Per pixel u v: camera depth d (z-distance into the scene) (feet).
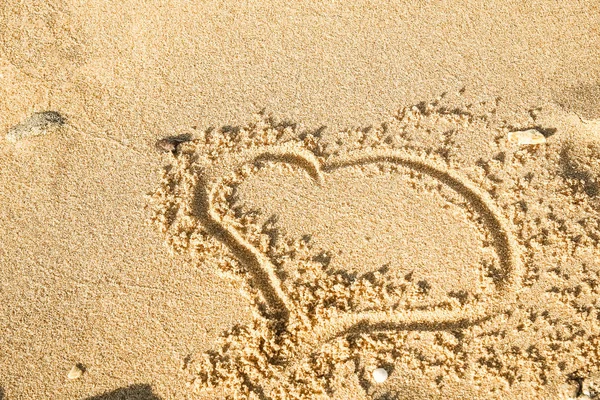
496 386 1.55
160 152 1.76
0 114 1.80
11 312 1.62
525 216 1.70
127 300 1.63
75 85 1.82
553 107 1.80
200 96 1.82
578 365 1.57
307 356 1.57
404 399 1.54
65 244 1.68
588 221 1.69
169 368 1.57
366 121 1.79
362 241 1.68
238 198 1.72
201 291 1.63
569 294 1.63
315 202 1.72
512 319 1.61
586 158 1.77
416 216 1.70
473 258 1.66
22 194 1.72
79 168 1.75
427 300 1.63
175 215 1.70
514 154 1.76
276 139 1.77
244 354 1.58
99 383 1.57
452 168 1.74
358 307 1.62
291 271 1.65
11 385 1.57
